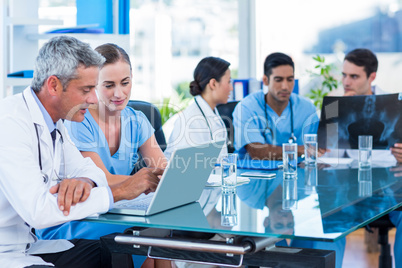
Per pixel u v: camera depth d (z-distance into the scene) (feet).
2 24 8.75
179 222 4.58
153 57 14.28
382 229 9.20
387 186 6.59
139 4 14.08
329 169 8.18
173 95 14.47
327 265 4.28
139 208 5.07
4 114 5.04
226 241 4.37
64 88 5.22
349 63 12.92
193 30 14.89
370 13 14.80
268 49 15.72
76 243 5.99
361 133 9.26
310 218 4.73
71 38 5.27
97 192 4.92
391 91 14.73
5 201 5.10
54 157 5.58
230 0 15.40
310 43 15.25
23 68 9.56
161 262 6.04
